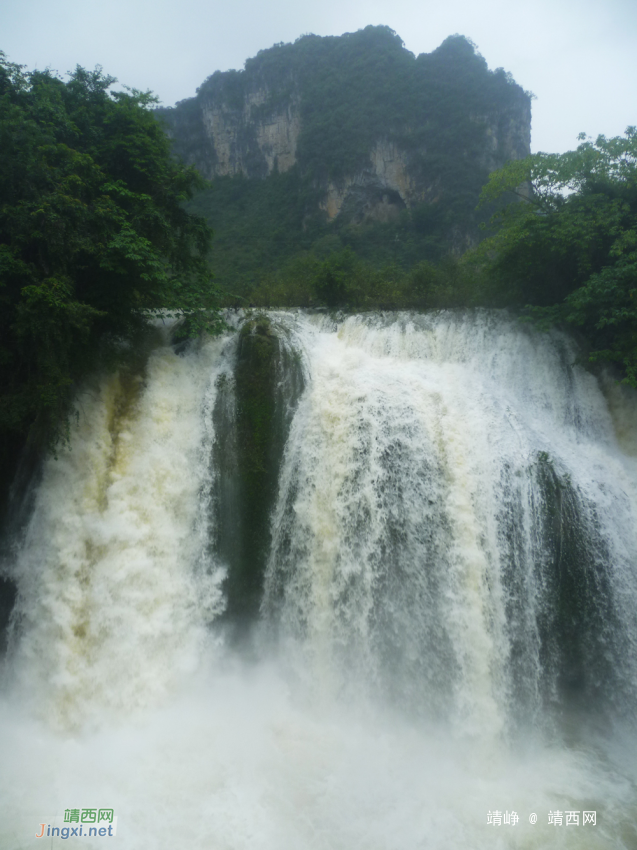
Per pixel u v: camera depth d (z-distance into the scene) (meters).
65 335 13.42
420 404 16.03
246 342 16.67
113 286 15.01
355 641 13.70
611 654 13.57
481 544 13.62
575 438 17.03
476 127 72.31
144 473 14.59
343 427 15.45
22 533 13.97
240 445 15.67
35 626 13.05
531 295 20.70
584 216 17.84
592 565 13.79
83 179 15.27
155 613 13.70
